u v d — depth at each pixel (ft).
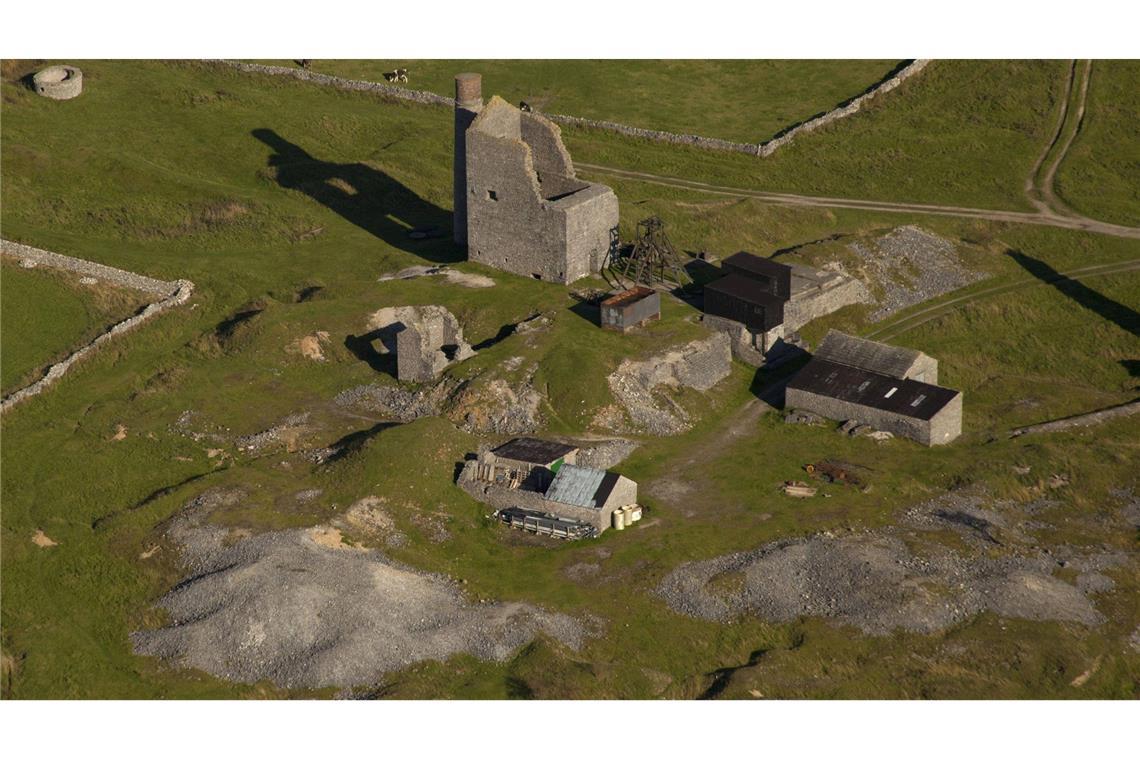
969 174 558.97
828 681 312.50
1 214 530.68
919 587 334.65
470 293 459.32
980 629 325.21
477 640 322.34
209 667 318.65
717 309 443.32
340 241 521.24
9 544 361.10
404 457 373.81
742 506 370.73
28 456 399.85
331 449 392.88
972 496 374.43
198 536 353.10
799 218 527.40
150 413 414.82
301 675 313.12
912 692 310.04
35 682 317.42
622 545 354.74
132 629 331.98
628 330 433.48
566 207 453.99
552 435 397.60
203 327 468.34
